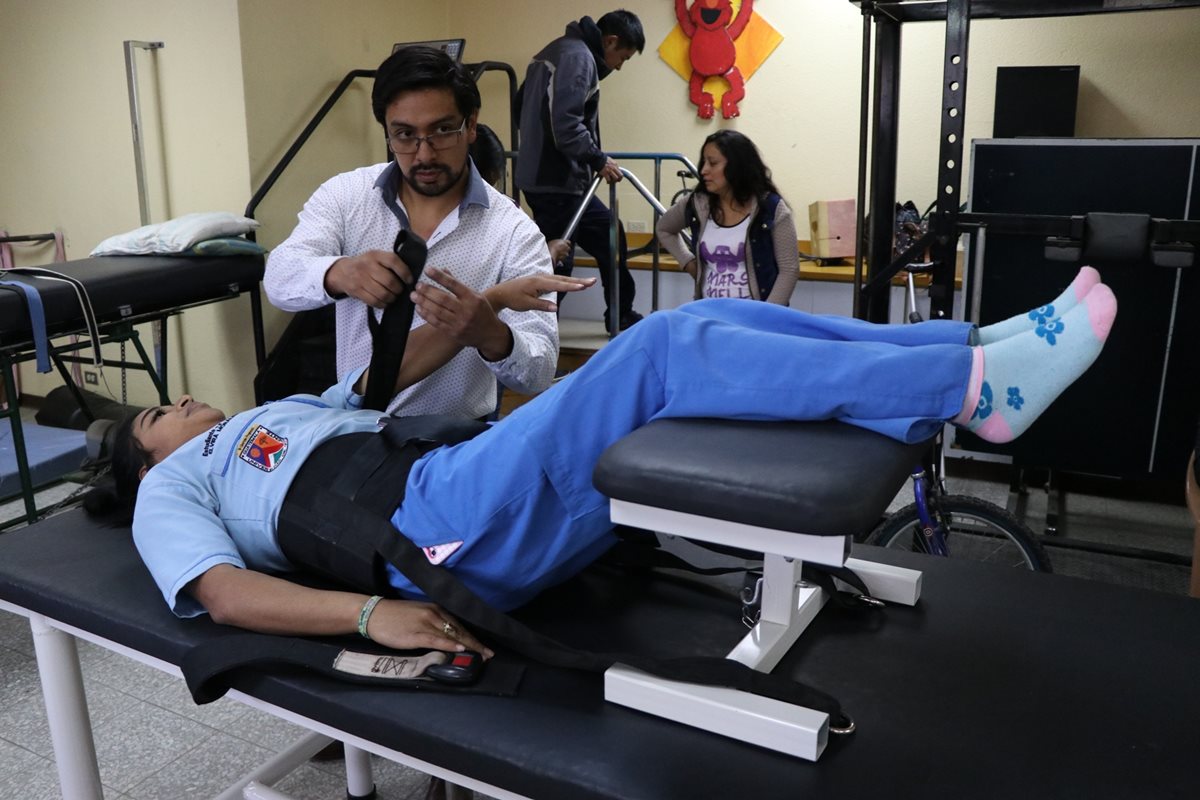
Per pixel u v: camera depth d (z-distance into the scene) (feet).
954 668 4.65
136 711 8.01
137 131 13.87
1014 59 14.66
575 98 12.84
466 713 4.31
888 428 4.30
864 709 4.32
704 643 4.94
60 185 15.42
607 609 5.29
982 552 8.72
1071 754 4.00
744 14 15.97
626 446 4.27
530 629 4.91
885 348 4.44
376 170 6.94
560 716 4.28
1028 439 11.34
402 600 5.01
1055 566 10.57
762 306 5.01
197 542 5.11
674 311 4.78
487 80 17.85
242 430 5.64
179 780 7.14
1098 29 14.17
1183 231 8.19
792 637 4.79
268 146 14.17
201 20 13.60
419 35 16.99
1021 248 10.65
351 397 6.30
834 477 3.87
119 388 15.67
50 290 10.41
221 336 14.83
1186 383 10.50
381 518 5.09
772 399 4.44
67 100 14.89
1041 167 10.33
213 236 12.57
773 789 3.79
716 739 4.10
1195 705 4.34
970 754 4.01
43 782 7.11
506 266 6.79
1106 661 4.70
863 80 8.75
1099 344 4.35
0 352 10.12
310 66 14.65
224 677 4.79
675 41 16.53
